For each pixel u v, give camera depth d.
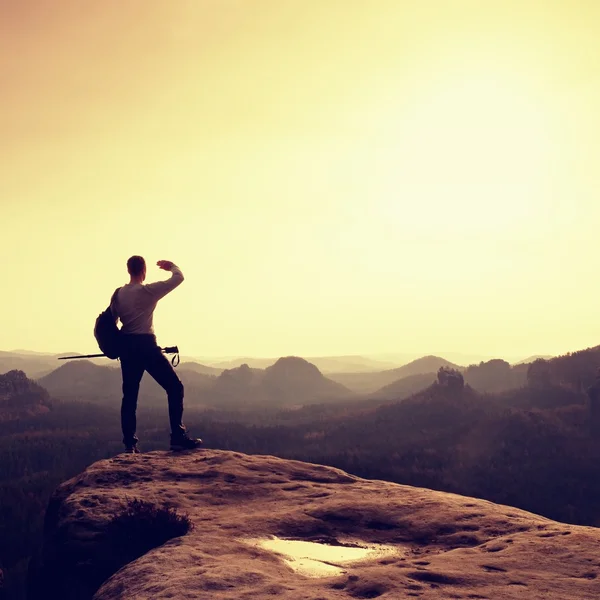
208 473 8.52
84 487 7.96
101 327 9.09
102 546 6.27
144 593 4.45
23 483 102.75
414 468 136.62
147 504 6.50
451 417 192.25
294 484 8.26
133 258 9.27
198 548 5.47
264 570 4.93
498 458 145.62
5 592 9.74
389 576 4.50
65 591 6.30
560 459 137.62
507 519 6.34
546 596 4.14
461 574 4.58
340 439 172.50
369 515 6.78
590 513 114.81
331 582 4.57
